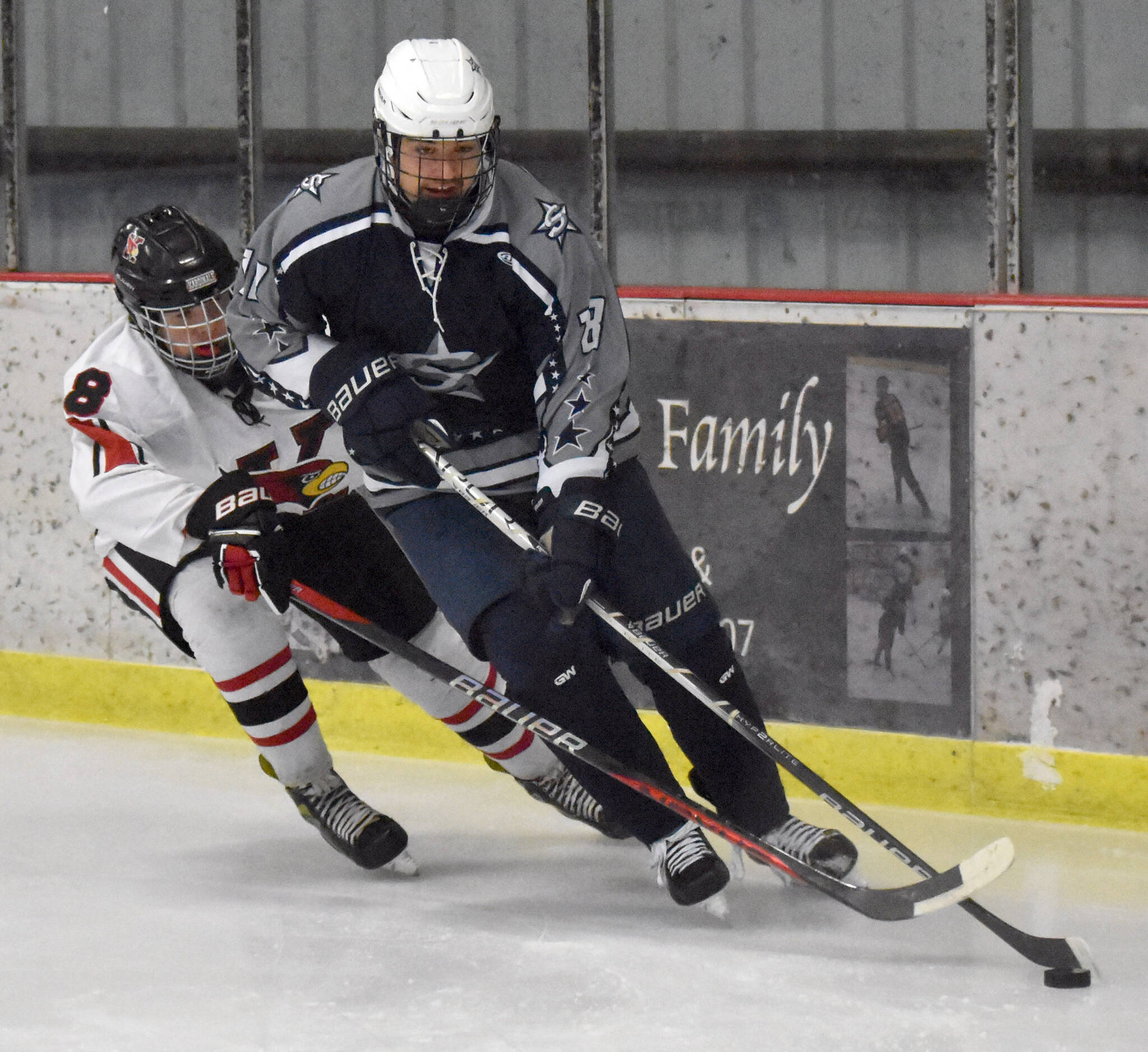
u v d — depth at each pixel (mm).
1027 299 12625
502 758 12156
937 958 10008
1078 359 12500
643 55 15812
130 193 17719
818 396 13461
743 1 15336
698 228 15914
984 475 12922
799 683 13805
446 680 10547
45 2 17641
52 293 15828
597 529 9789
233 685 11320
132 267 11000
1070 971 9469
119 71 17469
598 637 11023
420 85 9219
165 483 11102
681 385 13977
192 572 11359
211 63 17047
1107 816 12773
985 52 13359
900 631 13367
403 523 10625
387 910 11070
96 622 16078
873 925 10586
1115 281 14656
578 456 9805
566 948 10258
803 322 13438
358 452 9906
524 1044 8812
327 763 11742
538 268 9750
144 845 12594
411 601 11758
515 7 16141
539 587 9844
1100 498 12547
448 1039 8906
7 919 10977
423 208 9500
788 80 15312
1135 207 14484
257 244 10016
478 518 10461
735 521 13906
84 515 11195
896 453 13234
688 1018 9125
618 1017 9156
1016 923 10695
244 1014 9320
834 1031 8914
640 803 10336
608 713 10227
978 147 14695
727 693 10758
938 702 13297
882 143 15055
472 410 10453
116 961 10180
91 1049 8867
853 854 10906
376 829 11555
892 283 15242
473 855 12289
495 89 16422
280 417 11656
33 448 16078
